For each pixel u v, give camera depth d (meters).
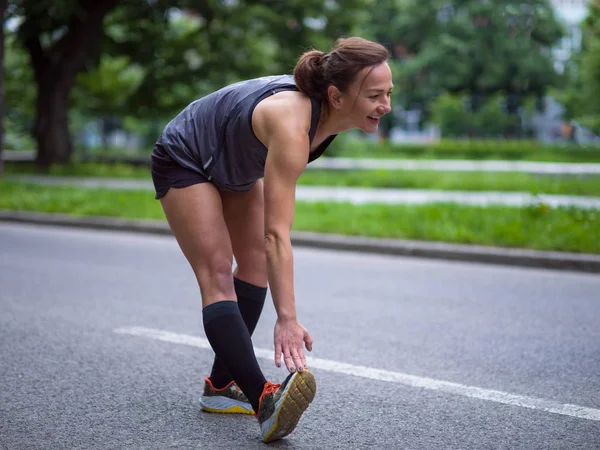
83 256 8.51
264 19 24.39
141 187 16.34
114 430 3.34
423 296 6.47
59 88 23.11
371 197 14.64
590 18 34.78
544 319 5.65
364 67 2.88
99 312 5.73
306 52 3.00
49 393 3.86
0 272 7.44
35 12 20.94
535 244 8.40
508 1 49.16
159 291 6.54
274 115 2.92
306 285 6.95
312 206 12.02
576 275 7.60
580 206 11.10
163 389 3.94
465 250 8.42
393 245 8.86
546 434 3.34
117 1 22.66
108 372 4.23
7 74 27.81
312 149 3.10
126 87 28.91
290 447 3.16
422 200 13.73
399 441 3.24
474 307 6.04
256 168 3.13
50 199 13.03
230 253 3.21
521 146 44.25
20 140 29.81
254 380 3.09
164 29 24.94
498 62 48.94
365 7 25.06
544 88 50.34
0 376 4.15
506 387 4.03
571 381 4.14
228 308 3.14
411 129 67.69
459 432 3.36
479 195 15.19
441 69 48.91
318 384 4.06
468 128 52.69
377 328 5.33
